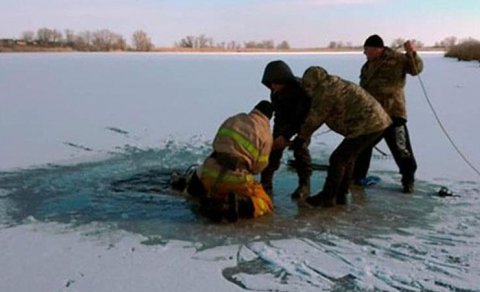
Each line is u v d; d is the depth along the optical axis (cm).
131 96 1697
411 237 521
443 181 716
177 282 421
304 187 649
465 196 652
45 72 2698
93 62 3784
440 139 1000
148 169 772
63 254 473
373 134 599
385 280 429
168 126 1142
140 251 482
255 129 567
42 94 1722
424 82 2212
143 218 570
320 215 586
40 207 601
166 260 463
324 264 457
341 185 623
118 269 444
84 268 445
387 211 599
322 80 585
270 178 659
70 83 2108
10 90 1825
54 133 1052
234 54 6462
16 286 412
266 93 1778
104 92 1802
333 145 948
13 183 693
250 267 452
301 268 449
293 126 635
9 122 1178
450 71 2914
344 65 3322
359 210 602
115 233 525
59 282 419
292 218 575
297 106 627
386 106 669
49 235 518
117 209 597
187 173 685
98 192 659
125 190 669
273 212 594
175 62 3900
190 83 2142
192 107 1450
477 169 777
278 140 636
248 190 577
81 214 580
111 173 748
